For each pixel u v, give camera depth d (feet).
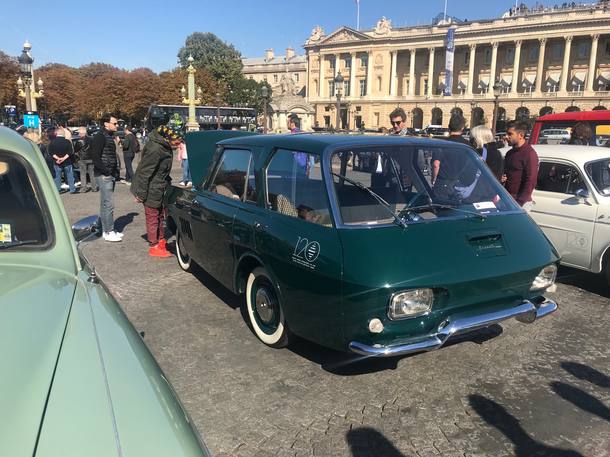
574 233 19.40
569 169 20.02
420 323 10.45
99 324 6.31
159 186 22.22
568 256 19.77
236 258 14.28
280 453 9.37
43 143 46.75
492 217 12.70
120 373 5.33
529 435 10.05
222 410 10.71
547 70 253.65
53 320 6.03
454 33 258.78
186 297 17.67
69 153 42.91
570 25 234.79
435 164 13.48
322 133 15.08
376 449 9.53
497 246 11.71
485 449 9.59
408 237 11.16
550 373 12.60
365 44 303.48
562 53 247.29
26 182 8.27
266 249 12.65
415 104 288.10
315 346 13.76
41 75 293.64
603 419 10.66
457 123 21.74
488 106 263.29
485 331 15.07
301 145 13.05
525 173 18.97
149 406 4.91
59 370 5.08
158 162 21.84
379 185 12.53
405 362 12.98
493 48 260.21
